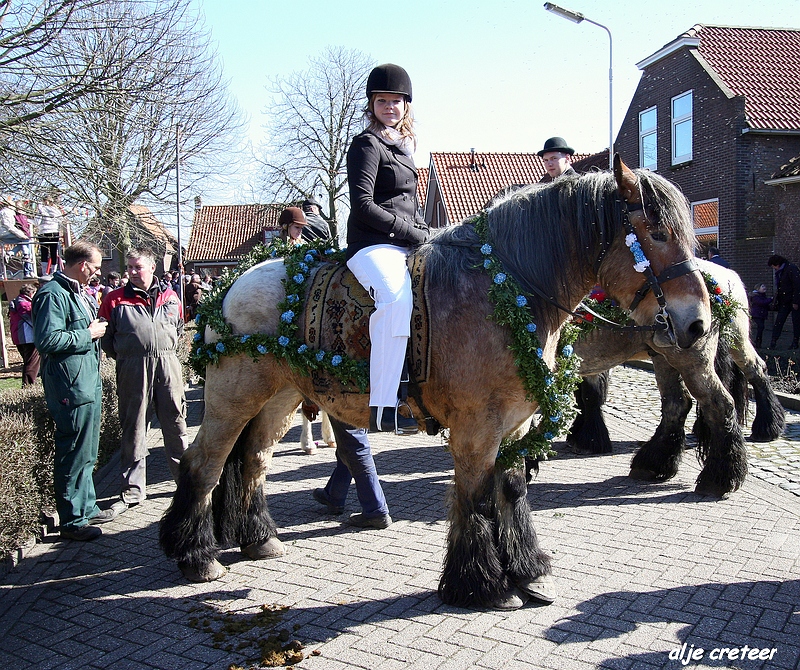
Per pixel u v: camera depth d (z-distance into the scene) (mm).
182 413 5547
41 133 7734
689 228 3201
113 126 8711
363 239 3414
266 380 3729
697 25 18922
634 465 5504
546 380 3188
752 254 16281
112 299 5250
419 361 3307
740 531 4309
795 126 16078
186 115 11188
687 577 3668
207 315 3785
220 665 2988
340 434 4492
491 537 3436
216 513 4121
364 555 4180
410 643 3104
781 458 5938
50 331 4262
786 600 3375
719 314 5027
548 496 5156
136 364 5207
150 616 3455
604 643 3057
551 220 3387
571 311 3457
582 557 3994
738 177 16297
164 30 8398
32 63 7492
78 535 4523
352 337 3443
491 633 3174
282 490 5621
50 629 3342
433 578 3795
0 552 4051
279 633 3207
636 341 5297
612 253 3312
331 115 34031
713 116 16906
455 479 3463
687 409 5441
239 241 40125
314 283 3635
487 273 3314
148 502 5410
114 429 6785
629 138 20281
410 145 3648
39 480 4781
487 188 25078
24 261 12750
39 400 5422
